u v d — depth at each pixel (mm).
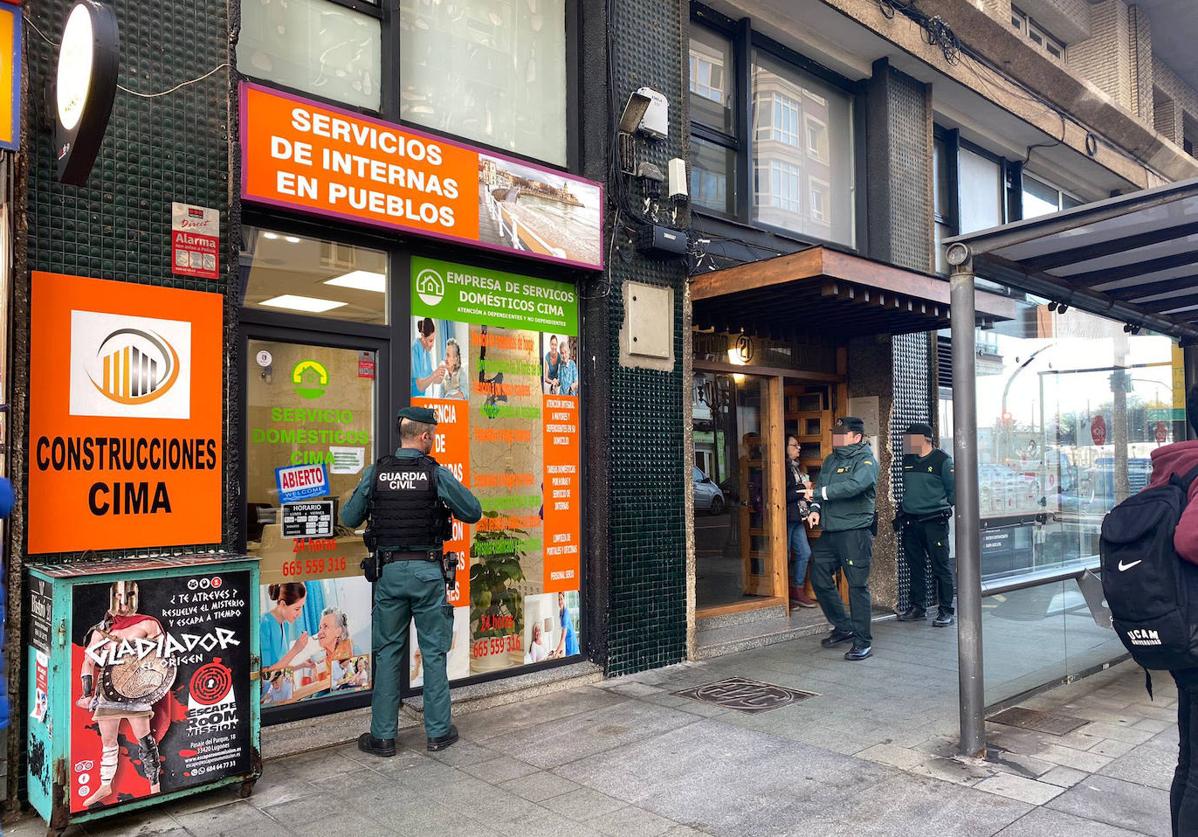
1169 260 5113
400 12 5414
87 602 3369
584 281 6207
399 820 3623
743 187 7559
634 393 6215
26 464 3631
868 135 8750
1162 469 2932
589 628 6105
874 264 6055
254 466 4691
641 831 3514
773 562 7793
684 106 6715
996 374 5352
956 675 5992
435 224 5141
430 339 5398
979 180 10672
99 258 3893
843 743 4570
